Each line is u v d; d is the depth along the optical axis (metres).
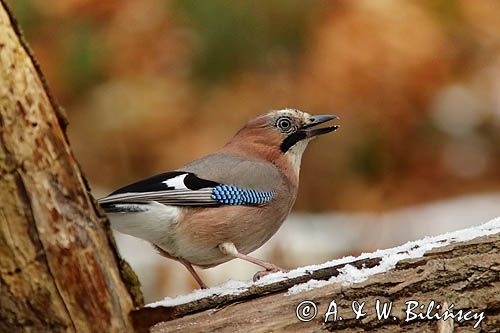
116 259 5.91
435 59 12.48
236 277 11.34
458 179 13.10
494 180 13.15
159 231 8.30
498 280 6.21
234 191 8.50
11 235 5.54
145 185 8.30
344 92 12.20
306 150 12.70
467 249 6.32
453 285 6.25
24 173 5.54
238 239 8.55
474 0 12.93
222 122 12.18
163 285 11.39
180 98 12.21
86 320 5.73
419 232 12.30
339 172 12.70
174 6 11.88
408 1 12.56
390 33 12.25
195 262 8.63
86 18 12.04
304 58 11.98
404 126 12.75
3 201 5.50
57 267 5.63
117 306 5.82
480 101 13.09
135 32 12.05
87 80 12.07
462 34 12.88
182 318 6.62
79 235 5.70
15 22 5.61
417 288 6.27
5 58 5.51
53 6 11.95
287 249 11.65
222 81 11.98
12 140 5.50
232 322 6.48
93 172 12.38
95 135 12.34
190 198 8.30
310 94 12.09
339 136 12.54
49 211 5.61
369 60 12.17
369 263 6.54
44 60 11.95
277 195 8.88
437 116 12.98
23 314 5.67
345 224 12.38
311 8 11.84
